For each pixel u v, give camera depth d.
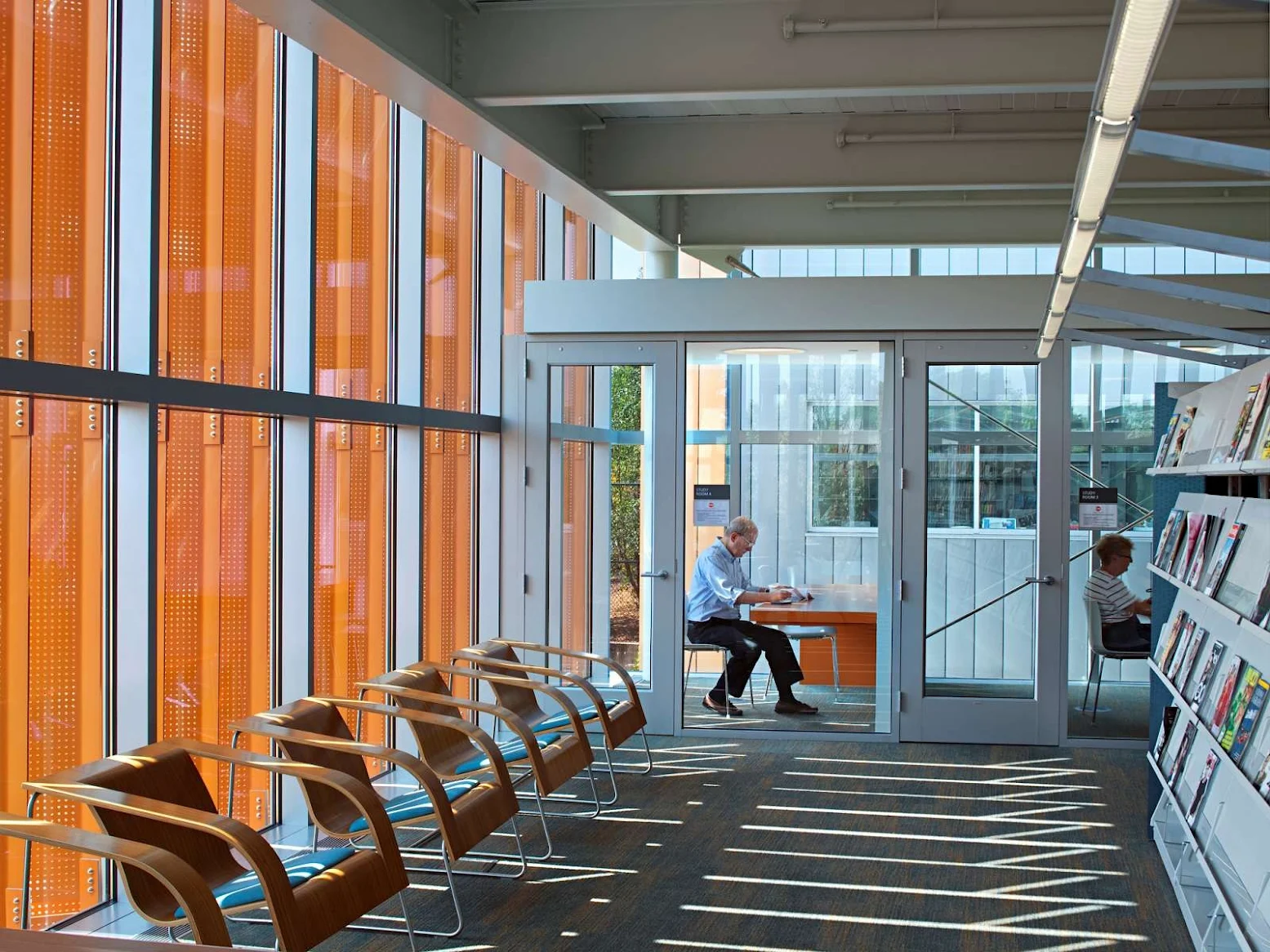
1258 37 5.39
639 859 5.48
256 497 5.38
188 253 4.78
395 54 4.84
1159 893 5.06
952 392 7.82
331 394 5.88
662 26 5.51
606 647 8.10
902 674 7.87
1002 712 7.80
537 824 6.05
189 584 4.93
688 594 8.07
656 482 8.05
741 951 4.43
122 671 4.35
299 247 5.51
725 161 7.50
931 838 5.82
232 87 5.07
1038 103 7.17
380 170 6.43
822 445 7.92
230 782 4.34
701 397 8.02
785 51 5.47
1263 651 3.71
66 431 4.18
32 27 3.95
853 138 7.44
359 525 6.38
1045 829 5.97
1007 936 4.60
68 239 4.11
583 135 7.43
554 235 9.12
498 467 8.15
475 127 5.96
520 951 4.40
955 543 7.83
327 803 4.68
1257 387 4.18
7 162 3.86
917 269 9.45
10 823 3.44
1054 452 7.71
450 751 5.83
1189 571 4.86
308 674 5.54
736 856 5.53
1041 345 5.22
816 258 9.57
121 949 1.32
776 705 8.00
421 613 6.82
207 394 4.65
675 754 7.57
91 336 4.23
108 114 4.28
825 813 6.25
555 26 5.49
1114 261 9.28
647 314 8.00
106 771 3.80
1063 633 7.72
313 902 3.70
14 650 3.98
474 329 7.91
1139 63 2.11
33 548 4.05
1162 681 5.29
